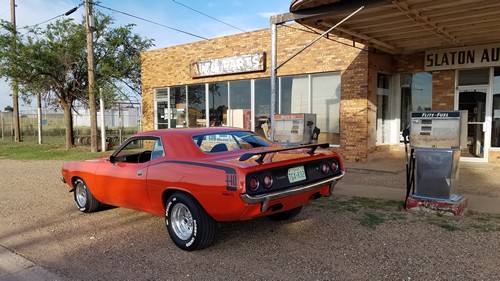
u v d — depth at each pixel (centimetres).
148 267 433
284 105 1327
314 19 817
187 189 463
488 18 814
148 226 588
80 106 2128
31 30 1750
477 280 375
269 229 548
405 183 862
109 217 646
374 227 540
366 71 1126
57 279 410
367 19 828
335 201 694
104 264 446
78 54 1808
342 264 420
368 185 846
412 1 701
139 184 532
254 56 1351
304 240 500
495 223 544
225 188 427
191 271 418
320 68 1221
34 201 784
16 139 2498
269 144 584
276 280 388
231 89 1478
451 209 582
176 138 524
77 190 686
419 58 1188
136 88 1992
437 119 591
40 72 1778
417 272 395
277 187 446
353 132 1162
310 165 493
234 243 497
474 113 1120
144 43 1942
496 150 1087
